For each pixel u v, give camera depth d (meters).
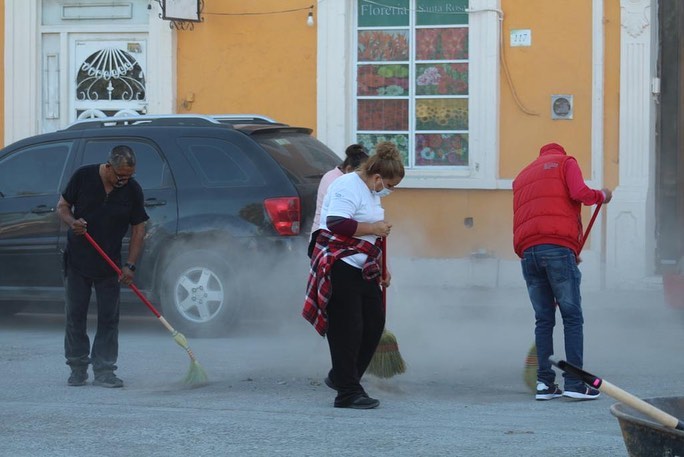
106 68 21.38
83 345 11.98
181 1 20.02
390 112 20.03
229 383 11.99
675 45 18.73
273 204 14.82
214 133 15.31
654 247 18.78
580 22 18.83
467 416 10.26
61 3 21.45
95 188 11.82
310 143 16.16
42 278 15.77
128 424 9.89
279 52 20.20
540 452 8.74
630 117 18.59
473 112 19.44
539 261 11.03
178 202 15.16
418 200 19.62
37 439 9.39
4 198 15.96
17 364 13.34
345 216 10.17
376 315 10.55
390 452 8.76
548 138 19.11
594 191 10.94
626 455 8.62
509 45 19.22
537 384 11.18
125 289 15.36
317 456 8.66
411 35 19.86
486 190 19.38
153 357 13.70
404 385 11.87
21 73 21.55
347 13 19.97
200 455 8.77
